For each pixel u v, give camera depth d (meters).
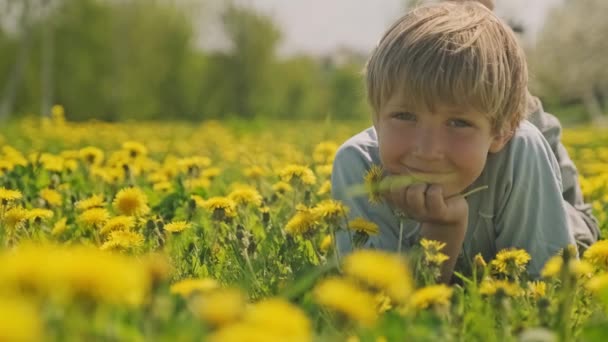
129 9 34.34
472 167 2.10
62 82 33.41
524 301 1.75
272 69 37.72
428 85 2.05
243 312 1.05
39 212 2.50
